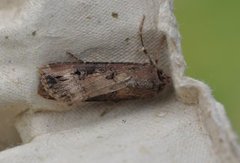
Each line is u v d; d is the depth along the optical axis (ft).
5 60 0.56
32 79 0.56
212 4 0.98
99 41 0.57
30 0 0.56
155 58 0.58
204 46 0.96
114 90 0.57
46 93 0.56
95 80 0.57
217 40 0.96
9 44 0.56
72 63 0.57
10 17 0.56
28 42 0.56
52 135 0.56
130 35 0.57
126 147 0.52
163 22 0.54
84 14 0.56
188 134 0.53
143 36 0.57
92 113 0.57
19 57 0.56
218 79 0.93
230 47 0.95
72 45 0.57
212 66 0.94
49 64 0.57
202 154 0.51
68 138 0.55
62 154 0.53
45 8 0.56
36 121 0.57
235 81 0.93
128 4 0.57
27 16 0.56
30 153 0.53
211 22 0.97
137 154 0.51
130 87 0.57
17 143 0.60
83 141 0.54
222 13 0.97
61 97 0.57
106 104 0.58
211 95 0.52
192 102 0.54
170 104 0.55
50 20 0.56
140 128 0.54
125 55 0.58
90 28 0.57
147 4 0.56
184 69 0.54
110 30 0.57
